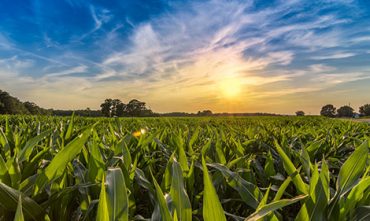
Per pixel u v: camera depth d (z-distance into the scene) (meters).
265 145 2.90
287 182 1.29
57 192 1.27
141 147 2.34
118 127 3.91
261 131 4.30
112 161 1.77
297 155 2.47
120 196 1.11
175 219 1.01
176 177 1.24
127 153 1.81
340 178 1.44
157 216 1.18
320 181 1.30
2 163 1.38
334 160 2.56
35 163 1.70
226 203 1.79
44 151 1.79
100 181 1.53
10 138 2.60
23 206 1.13
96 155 1.59
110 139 2.96
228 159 2.56
